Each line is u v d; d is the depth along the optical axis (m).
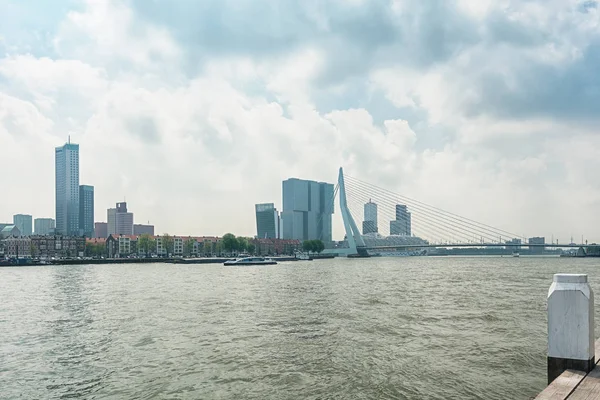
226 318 43.22
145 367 26.75
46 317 46.12
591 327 11.57
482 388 22.06
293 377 24.36
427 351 28.94
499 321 39.03
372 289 71.06
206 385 23.42
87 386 23.59
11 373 25.95
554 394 9.84
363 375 24.36
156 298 62.28
